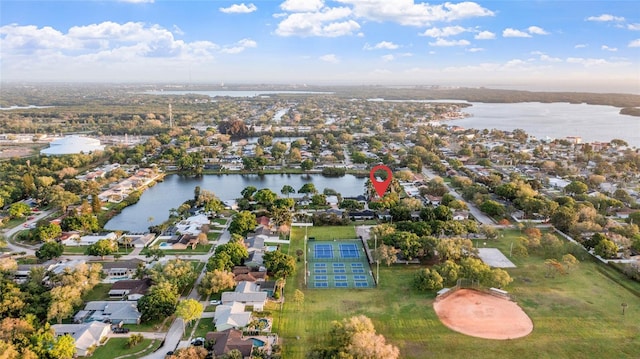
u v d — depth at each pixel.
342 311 143.38
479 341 126.06
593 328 132.38
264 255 173.12
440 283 154.38
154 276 156.00
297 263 183.00
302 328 133.00
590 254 186.00
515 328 132.62
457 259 181.12
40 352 113.00
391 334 129.62
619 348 122.69
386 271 175.12
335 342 113.00
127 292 154.88
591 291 155.88
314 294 155.88
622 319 137.25
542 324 134.75
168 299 138.88
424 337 128.00
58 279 155.50
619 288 158.25
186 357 109.69
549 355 119.56
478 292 155.25
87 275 157.62
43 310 134.75
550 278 166.00
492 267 175.12
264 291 152.62
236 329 129.00
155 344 124.88
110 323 135.38
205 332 130.75
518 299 150.00
